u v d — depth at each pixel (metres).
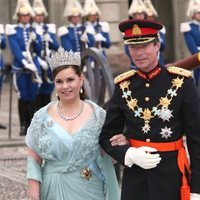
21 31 23.14
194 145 8.27
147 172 8.29
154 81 8.35
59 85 8.88
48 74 23.36
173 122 8.28
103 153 8.95
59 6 40.44
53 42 24.05
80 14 24.97
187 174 8.27
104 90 16.80
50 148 8.79
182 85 8.29
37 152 8.97
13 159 18.23
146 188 8.32
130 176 8.43
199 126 8.27
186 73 8.33
